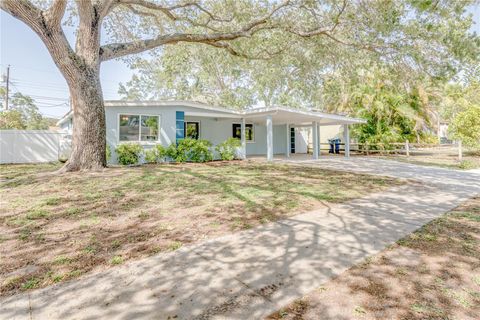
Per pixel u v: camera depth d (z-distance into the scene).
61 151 13.90
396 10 7.84
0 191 6.20
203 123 17.23
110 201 5.55
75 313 2.18
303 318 2.15
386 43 9.31
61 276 2.73
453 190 7.34
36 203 5.26
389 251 3.41
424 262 3.11
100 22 8.85
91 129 8.72
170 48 14.77
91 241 3.61
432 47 8.62
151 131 13.09
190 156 13.61
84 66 8.45
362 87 20.95
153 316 2.16
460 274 2.84
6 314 2.15
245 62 16.97
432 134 24.70
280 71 15.81
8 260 3.05
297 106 28.25
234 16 11.21
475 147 15.02
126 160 12.08
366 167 12.59
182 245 3.55
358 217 4.83
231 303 2.34
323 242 3.69
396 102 20.28
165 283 2.64
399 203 5.86
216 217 4.72
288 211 5.17
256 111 14.62
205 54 18.45
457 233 4.04
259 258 3.21
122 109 12.32
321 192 6.86
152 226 4.23
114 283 2.63
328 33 10.53
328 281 2.71
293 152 22.88
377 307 2.29
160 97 30.05
